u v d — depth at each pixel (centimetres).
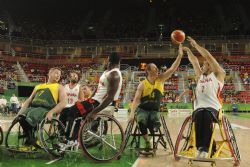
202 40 3859
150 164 494
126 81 2723
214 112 475
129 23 4653
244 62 3403
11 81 2758
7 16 4369
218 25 4431
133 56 3809
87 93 770
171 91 2566
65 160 513
